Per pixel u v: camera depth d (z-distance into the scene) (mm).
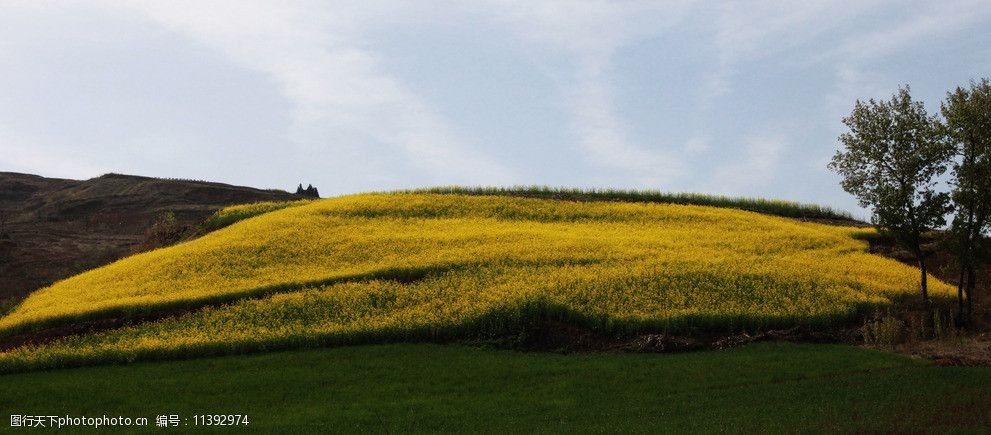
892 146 35719
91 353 30203
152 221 80750
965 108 34531
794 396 23828
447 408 24172
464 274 38656
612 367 28234
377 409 24234
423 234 47094
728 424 21281
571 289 35625
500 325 32250
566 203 56156
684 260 40500
